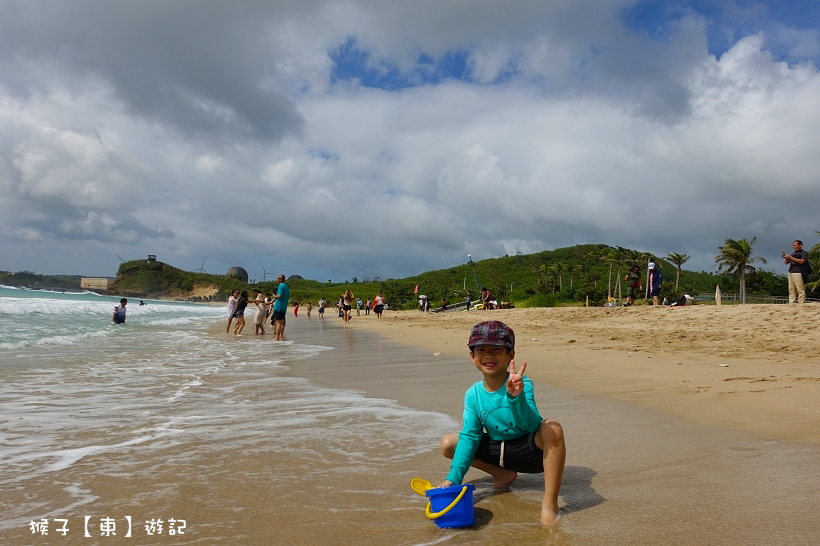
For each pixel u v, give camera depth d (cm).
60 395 560
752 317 1312
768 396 507
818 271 4631
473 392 300
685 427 414
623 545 222
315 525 245
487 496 291
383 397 564
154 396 561
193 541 227
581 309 2145
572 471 321
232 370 777
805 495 271
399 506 269
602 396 543
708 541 223
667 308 1681
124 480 304
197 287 19388
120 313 1906
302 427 430
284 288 1480
